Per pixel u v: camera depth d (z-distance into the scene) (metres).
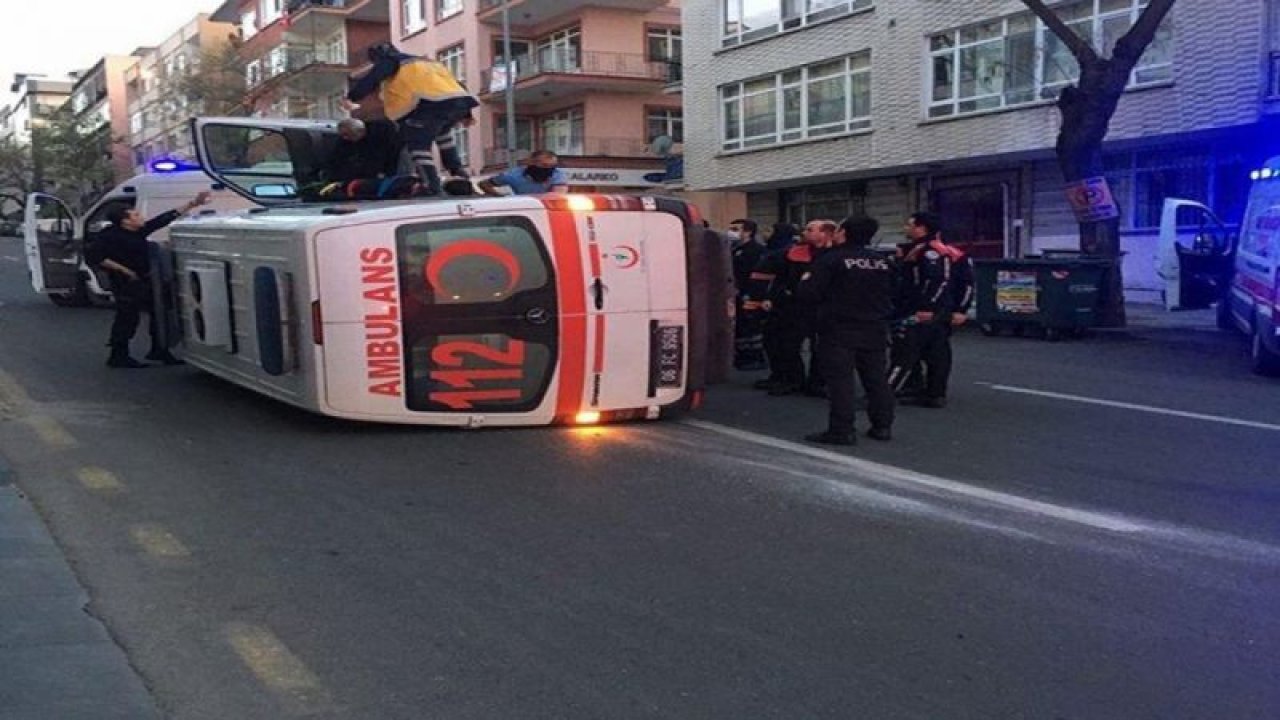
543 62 40.81
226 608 4.37
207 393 9.28
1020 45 23.05
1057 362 12.84
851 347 7.67
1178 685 3.82
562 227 7.82
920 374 9.85
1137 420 8.88
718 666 3.92
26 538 5.14
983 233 26.08
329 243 7.40
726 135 30.84
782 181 29.28
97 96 90.31
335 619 4.28
